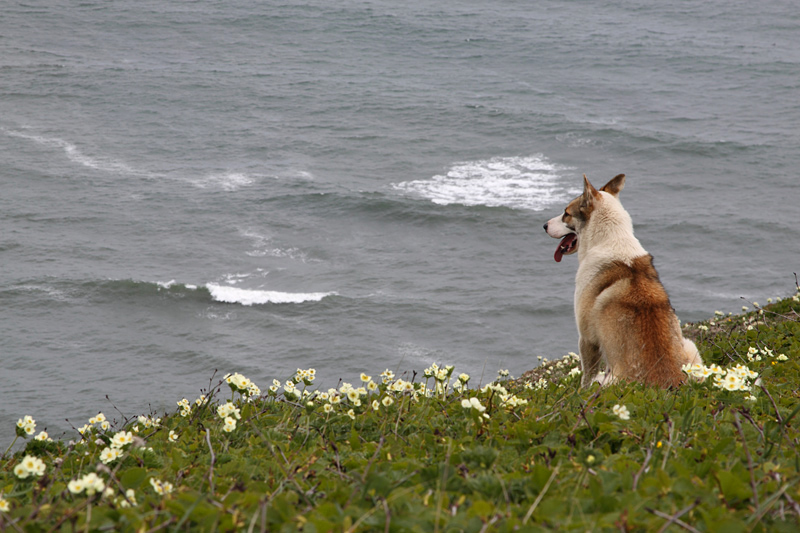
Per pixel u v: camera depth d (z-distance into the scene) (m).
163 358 38.09
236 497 3.13
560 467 3.66
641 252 7.69
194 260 51.03
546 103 99.75
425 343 40.00
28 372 35.81
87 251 51.75
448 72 120.50
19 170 68.12
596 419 4.52
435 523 2.80
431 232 56.69
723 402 5.07
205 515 3.00
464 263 51.34
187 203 61.97
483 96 103.81
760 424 4.46
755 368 7.11
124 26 143.25
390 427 5.11
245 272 49.59
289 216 59.62
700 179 68.62
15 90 97.38
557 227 8.51
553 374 11.76
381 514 2.94
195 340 40.25
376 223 58.56
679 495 3.12
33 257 50.31
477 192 64.88
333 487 3.59
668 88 108.88
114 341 39.81
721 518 2.79
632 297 7.29
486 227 57.00
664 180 68.75
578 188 65.94
